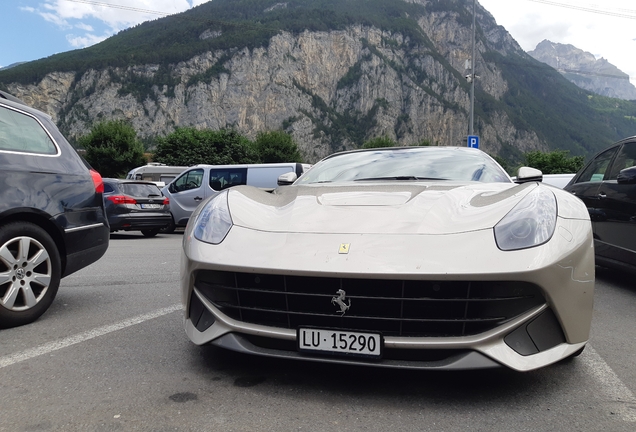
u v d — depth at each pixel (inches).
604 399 79.5
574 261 78.5
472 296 74.7
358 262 75.4
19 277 120.8
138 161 2246.6
